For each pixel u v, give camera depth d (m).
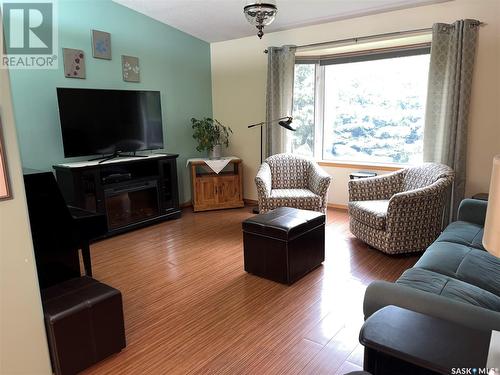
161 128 4.36
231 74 5.07
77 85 3.74
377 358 1.13
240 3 3.88
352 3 3.60
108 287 1.91
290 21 4.14
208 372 1.76
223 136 5.29
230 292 2.55
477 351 0.98
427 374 1.12
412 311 1.21
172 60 4.69
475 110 3.43
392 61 4.20
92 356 1.78
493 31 3.25
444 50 3.43
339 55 4.44
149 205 4.26
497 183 0.95
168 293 2.55
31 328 1.61
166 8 4.09
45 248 2.32
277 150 4.62
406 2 3.52
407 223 2.95
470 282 1.79
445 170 3.08
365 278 2.71
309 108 4.72
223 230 3.96
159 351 1.93
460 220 2.73
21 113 3.34
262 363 1.81
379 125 4.41
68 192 3.54
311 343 1.96
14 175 1.51
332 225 4.03
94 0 3.79
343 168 4.54
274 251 2.64
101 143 3.79
